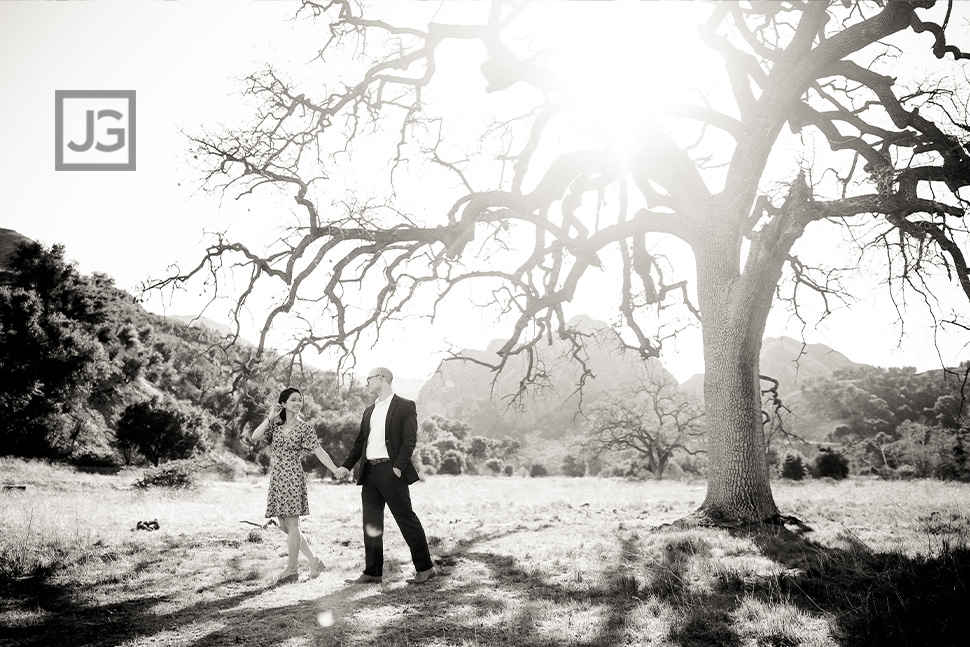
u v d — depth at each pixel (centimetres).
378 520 583
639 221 1168
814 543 741
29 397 4234
